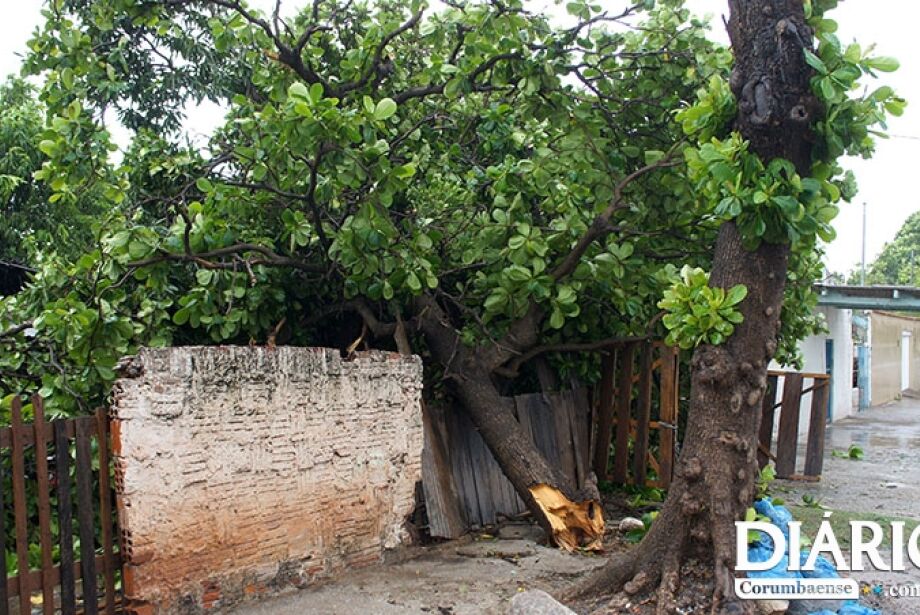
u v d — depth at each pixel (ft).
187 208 22.29
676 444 30.37
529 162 23.91
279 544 18.65
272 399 18.62
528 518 27.07
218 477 17.38
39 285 21.56
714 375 16.89
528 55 23.36
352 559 20.49
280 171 21.76
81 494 15.49
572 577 20.21
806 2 16.60
